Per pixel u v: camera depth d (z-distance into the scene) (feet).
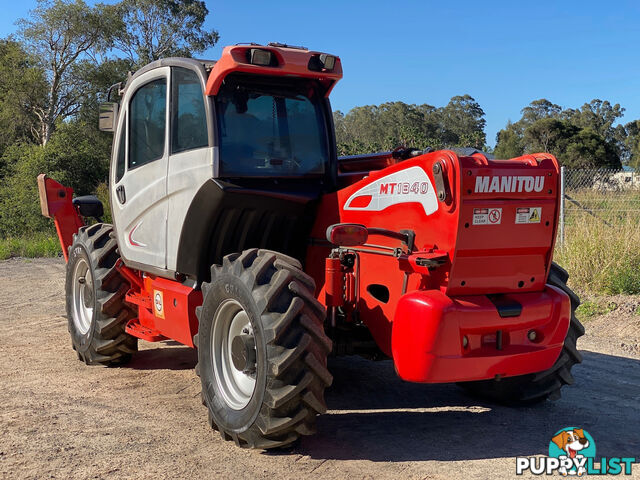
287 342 11.76
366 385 17.22
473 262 12.22
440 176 11.85
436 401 15.88
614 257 29.32
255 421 12.13
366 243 13.73
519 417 14.62
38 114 149.07
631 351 20.66
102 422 14.37
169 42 168.96
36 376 18.26
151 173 16.44
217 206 14.08
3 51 149.79
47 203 22.17
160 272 16.12
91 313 19.89
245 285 12.37
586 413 14.87
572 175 39.86
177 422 14.38
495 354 12.48
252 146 14.66
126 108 17.88
